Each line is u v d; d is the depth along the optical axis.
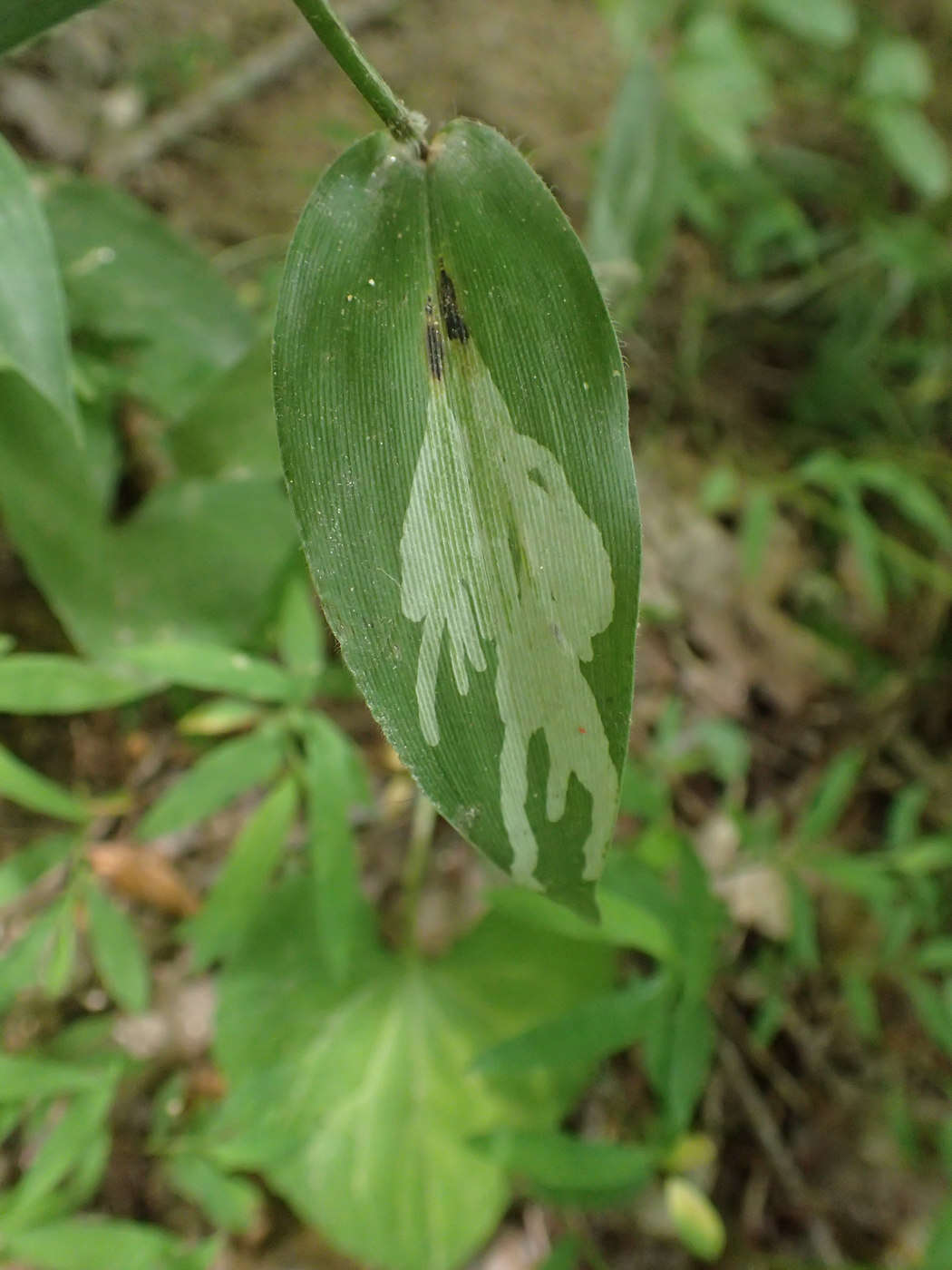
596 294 0.17
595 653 0.17
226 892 0.24
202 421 0.26
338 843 0.24
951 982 0.30
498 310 0.17
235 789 0.24
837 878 0.28
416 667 0.17
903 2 0.56
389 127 0.18
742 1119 0.31
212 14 0.41
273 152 0.40
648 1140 0.27
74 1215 0.26
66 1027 0.27
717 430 0.45
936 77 0.55
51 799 0.24
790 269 0.48
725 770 0.33
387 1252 0.26
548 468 0.17
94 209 0.27
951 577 0.40
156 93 0.39
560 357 0.17
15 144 0.35
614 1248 0.28
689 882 0.25
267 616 0.29
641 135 0.35
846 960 0.34
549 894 0.18
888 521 0.44
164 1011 0.28
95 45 0.38
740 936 0.34
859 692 0.41
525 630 0.17
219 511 0.28
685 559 0.41
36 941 0.23
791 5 0.44
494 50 0.46
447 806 0.17
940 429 0.46
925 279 0.44
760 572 0.42
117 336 0.27
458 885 0.32
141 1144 0.27
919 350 0.44
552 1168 0.23
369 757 0.34
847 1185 0.31
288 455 0.17
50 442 0.27
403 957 0.29
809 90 0.51
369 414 0.17
